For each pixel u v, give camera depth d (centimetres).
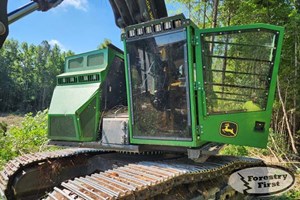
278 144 857
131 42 364
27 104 5547
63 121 408
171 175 304
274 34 343
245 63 346
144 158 411
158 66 349
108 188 272
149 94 355
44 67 6022
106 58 423
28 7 279
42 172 443
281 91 909
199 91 334
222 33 339
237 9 908
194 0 1064
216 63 343
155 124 352
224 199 404
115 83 442
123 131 372
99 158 450
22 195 421
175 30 334
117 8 421
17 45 5928
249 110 349
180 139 337
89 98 400
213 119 338
